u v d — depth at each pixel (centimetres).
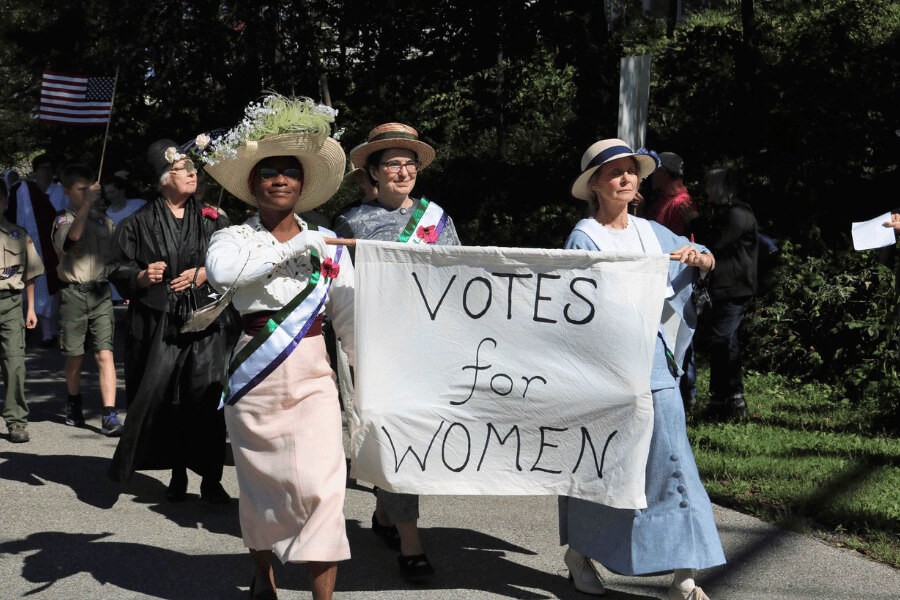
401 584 438
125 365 558
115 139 1800
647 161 414
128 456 532
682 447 398
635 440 396
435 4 1451
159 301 541
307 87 1675
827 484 575
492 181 1556
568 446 404
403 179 476
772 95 1241
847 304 919
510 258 401
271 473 375
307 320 379
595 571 429
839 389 870
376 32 1566
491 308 405
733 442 686
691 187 1202
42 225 1097
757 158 1211
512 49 1465
